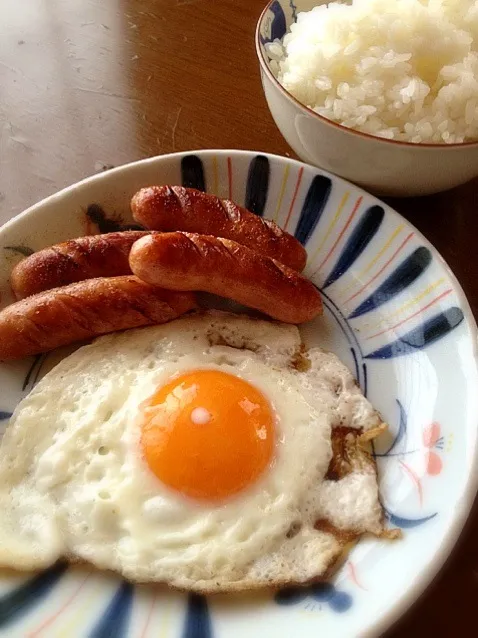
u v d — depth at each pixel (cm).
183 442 19
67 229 23
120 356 21
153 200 21
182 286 20
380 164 22
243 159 24
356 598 16
